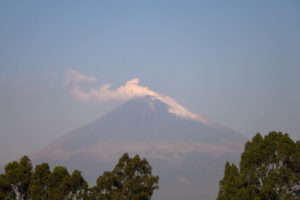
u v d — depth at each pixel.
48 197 76.81
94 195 78.12
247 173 75.19
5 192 75.94
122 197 75.50
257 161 75.06
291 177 72.69
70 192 77.62
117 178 78.75
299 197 72.12
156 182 78.06
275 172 72.31
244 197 71.94
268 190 71.31
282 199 70.69
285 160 74.00
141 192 75.50
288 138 76.88
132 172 78.19
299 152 73.69
